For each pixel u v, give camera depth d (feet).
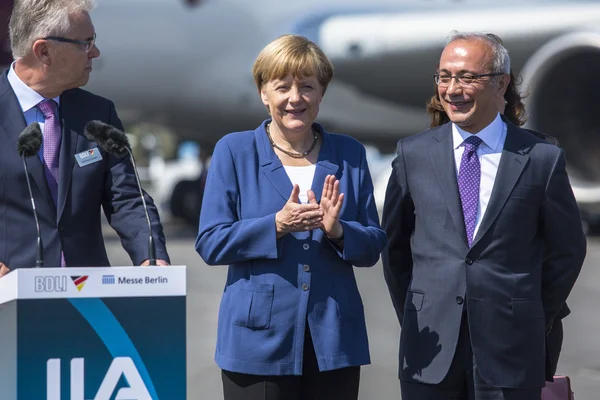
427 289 28.02
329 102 118.62
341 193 27.32
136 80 117.70
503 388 27.25
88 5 26.89
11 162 26.53
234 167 27.50
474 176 28.02
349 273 27.32
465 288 27.40
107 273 21.90
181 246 124.47
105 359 21.90
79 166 27.14
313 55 26.45
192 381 50.90
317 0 118.73
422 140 28.94
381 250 27.30
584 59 98.68
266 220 26.09
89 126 26.30
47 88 26.99
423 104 118.11
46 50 26.30
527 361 27.35
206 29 116.57
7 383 22.16
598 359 56.85
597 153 100.58
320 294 26.55
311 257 26.71
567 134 100.53
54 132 27.35
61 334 21.62
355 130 121.70
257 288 26.58
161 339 22.18
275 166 27.30
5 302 22.30
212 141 130.00
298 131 26.78
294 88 26.48
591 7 111.86
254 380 26.50
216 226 26.76
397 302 30.45
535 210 27.78
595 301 76.74
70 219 26.94
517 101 33.40
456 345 27.40
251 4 117.50
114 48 116.47
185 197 154.92
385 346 60.13
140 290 22.11
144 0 116.57
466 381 27.99
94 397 21.83
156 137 294.46
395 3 118.52
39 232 25.05
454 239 27.76
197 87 118.11
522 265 27.73
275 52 26.43
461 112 27.81
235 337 26.66
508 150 27.91
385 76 116.26
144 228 26.94
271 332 26.35
